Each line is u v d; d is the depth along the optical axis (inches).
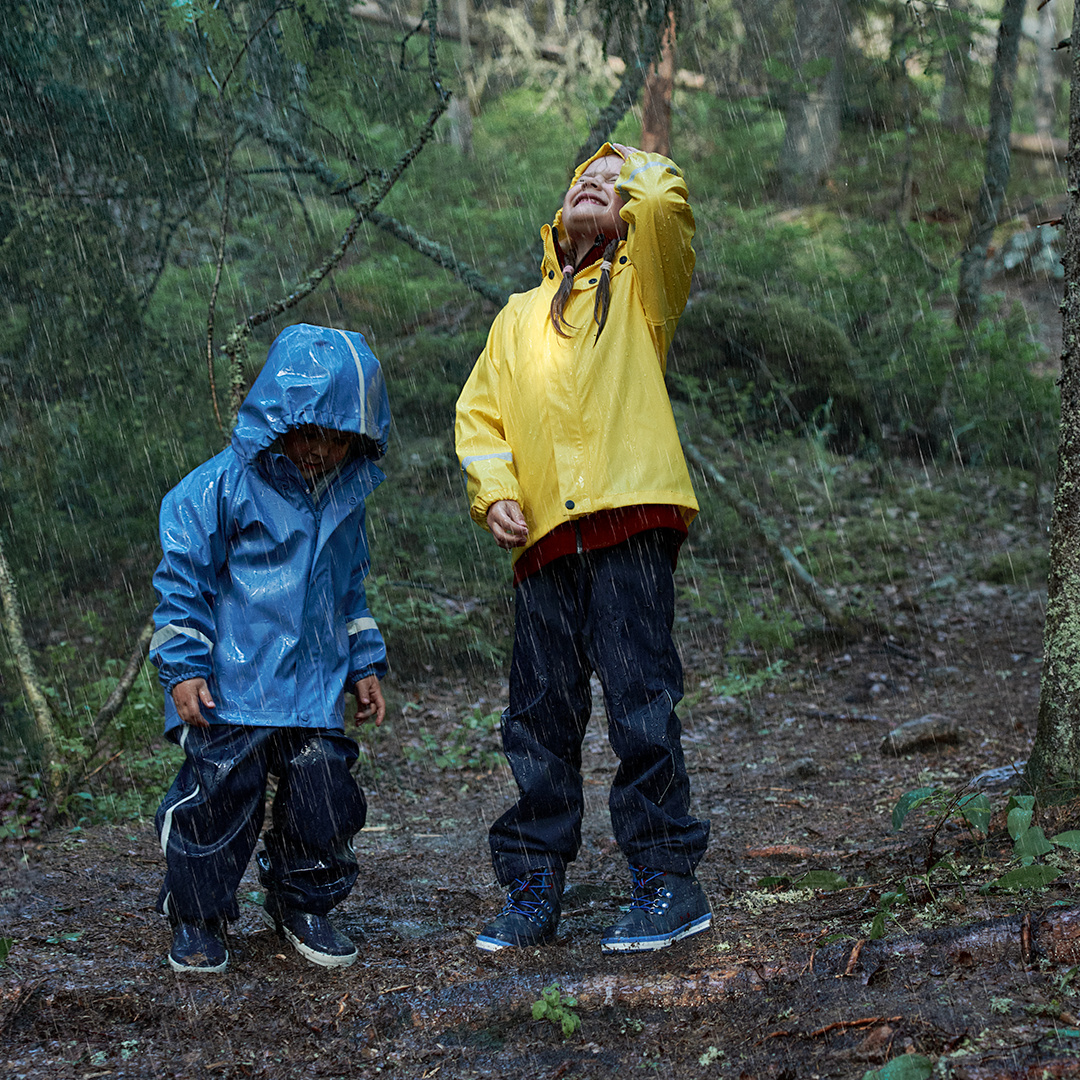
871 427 456.1
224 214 186.5
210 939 99.0
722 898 115.0
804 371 453.4
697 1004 80.7
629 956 94.0
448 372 412.2
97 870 141.2
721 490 336.8
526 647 103.3
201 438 271.0
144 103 245.6
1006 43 456.1
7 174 239.8
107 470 263.4
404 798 197.2
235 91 204.8
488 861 149.3
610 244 106.0
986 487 426.3
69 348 258.5
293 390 98.1
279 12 198.4
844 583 350.3
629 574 98.6
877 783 179.6
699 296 472.1
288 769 99.1
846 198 621.9
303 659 99.8
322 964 100.2
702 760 215.6
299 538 100.2
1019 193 671.1
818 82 569.6
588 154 272.5
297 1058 80.7
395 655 280.1
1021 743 195.5
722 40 584.4
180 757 195.5
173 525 96.9
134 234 265.1
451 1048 80.6
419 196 511.5
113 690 203.2
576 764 105.0
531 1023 82.1
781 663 281.0
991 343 447.2
